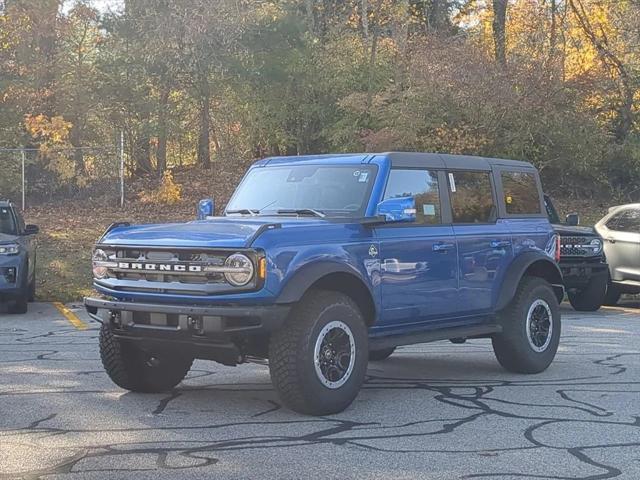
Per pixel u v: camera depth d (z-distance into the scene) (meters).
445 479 5.20
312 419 6.76
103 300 7.14
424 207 7.98
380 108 24.94
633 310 15.52
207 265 6.57
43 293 16.17
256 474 5.26
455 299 8.09
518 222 8.97
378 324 7.45
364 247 7.22
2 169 23.80
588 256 14.80
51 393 7.68
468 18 32.06
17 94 24.88
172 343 6.85
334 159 8.02
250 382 8.34
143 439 6.09
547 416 6.92
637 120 28.14
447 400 7.55
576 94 24.88
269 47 26.47
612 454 5.80
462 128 23.88
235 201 8.31
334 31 28.81
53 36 25.45
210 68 25.72
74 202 23.95
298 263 6.67
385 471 5.35
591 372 8.98
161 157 26.95
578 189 27.59
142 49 25.39
